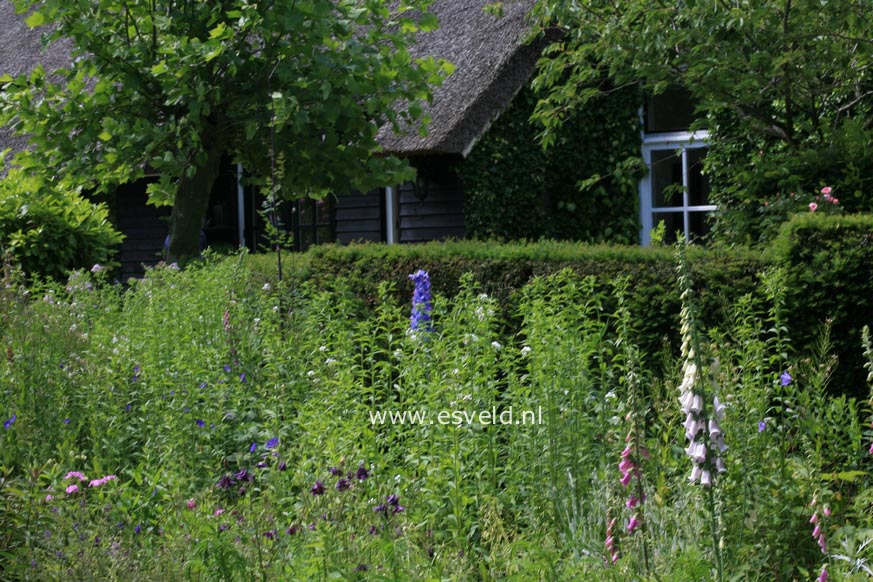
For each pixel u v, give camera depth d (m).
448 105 13.99
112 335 7.50
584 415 5.77
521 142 14.85
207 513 4.68
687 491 4.95
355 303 8.34
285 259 9.73
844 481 5.12
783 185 9.54
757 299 6.20
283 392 5.90
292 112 11.73
